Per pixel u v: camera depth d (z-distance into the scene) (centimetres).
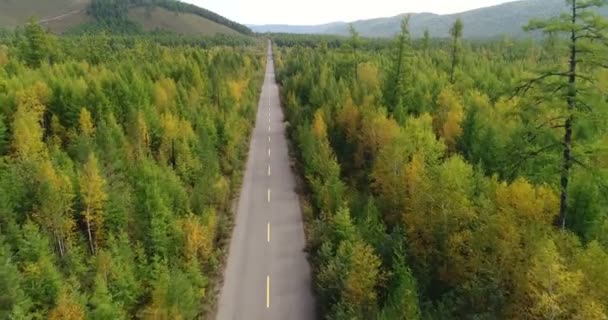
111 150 5191
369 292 3130
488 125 5009
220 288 3828
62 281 3319
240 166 6819
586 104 2381
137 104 6838
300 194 5781
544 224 2956
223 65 12181
